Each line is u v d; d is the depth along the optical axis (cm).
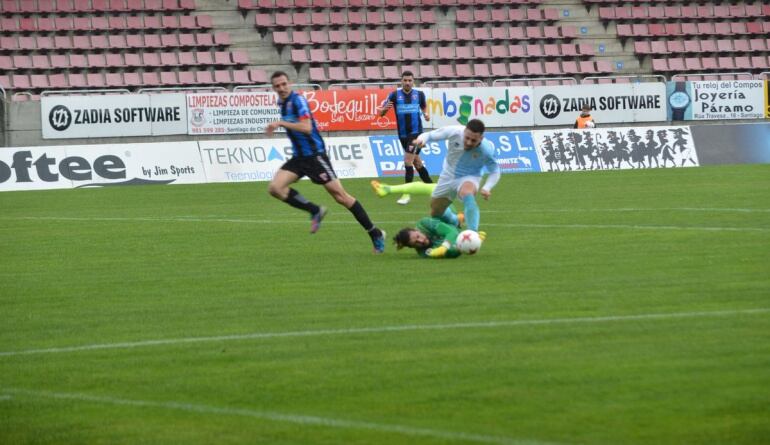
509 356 2481
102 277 3956
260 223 5809
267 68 12294
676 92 11775
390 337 2734
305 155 4381
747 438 1853
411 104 7594
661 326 2758
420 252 4216
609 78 12350
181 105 10650
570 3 13362
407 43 12644
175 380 2364
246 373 2408
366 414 2056
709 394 2120
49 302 3428
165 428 2005
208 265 4197
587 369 2341
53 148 9319
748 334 2633
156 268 4156
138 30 11969
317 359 2520
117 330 2944
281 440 1911
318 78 12194
